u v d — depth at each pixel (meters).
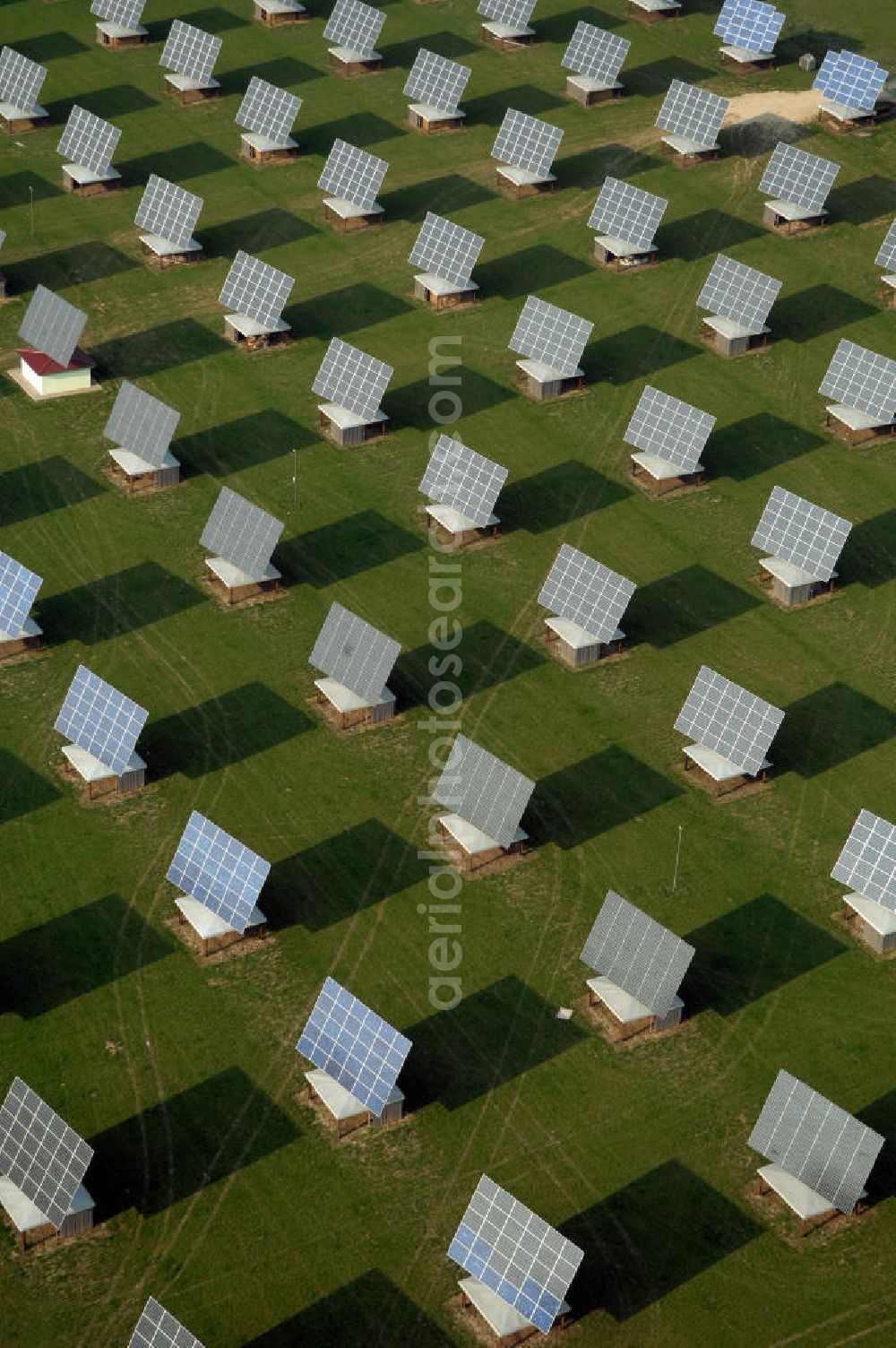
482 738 77.12
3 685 79.38
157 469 88.88
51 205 108.88
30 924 69.62
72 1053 65.25
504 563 85.50
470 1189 61.28
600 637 79.75
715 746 74.69
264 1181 61.50
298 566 85.12
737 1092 64.19
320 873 71.56
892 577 84.94
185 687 79.31
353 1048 62.88
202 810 74.00
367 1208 60.72
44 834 73.06
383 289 102.44
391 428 93.06
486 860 72.19
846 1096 64.00
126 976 67.88
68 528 87.12
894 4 128.12
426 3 128.38
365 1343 57.09
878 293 101.94
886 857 68.56
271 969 68.19
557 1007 67.00
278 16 126.25
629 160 112.31
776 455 91.50
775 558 84.56
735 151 112.69
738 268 96.88
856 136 114.06
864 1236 60.00
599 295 101.88
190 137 114.69
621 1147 62.56
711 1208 60.78
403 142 114.19
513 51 123.06
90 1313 57.84
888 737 77.31
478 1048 65.56
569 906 70.44
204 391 95.31
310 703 78.62
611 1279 58.75
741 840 73.06
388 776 75.44
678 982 64.62
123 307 101.12
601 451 91.75
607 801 74.56
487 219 107.62
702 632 82.19
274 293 96.81
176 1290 58.44
